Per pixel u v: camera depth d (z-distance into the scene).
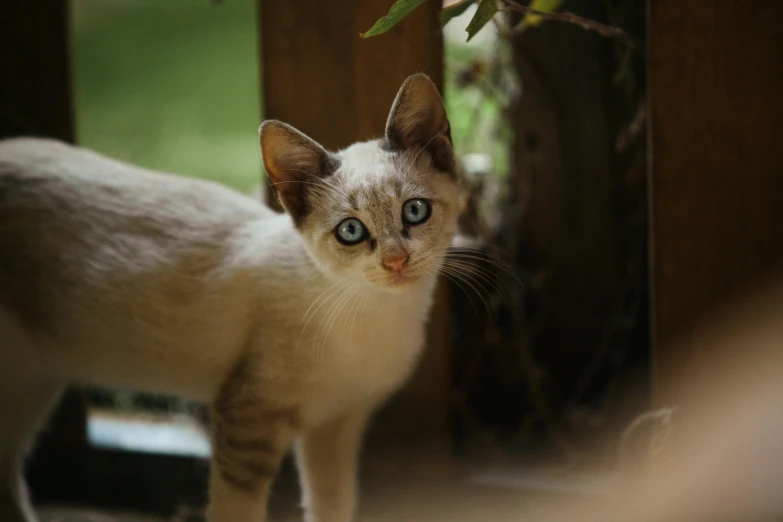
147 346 1.09
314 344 1.06
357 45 1.13
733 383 1.10
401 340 1.08
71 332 1.10
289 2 1.13
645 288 1.23
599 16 1.22
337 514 1.13
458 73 1.27
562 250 1.26
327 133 1.14
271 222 1.09
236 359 1.08
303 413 1.08
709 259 1.09
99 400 1.30
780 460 1.09
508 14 1.24
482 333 1.25
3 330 1.09
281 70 1.14
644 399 1.23
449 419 1.18
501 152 1.33
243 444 1.07
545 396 1.26
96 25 2.27
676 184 1.09
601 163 1.24
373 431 1.19
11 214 1.09
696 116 1.08
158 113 1.81
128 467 1.24
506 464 1.21
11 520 1.15
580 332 1.26
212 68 2.04
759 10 1.07
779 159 1.08
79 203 1.09
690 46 1.08
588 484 1.17
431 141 1.05
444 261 1.09
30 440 1.16
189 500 1.23
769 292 1.09
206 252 1.08
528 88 1.25
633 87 1.22
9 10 1.21
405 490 1.18
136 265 1.08
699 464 1.10
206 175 1.49
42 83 1.21
